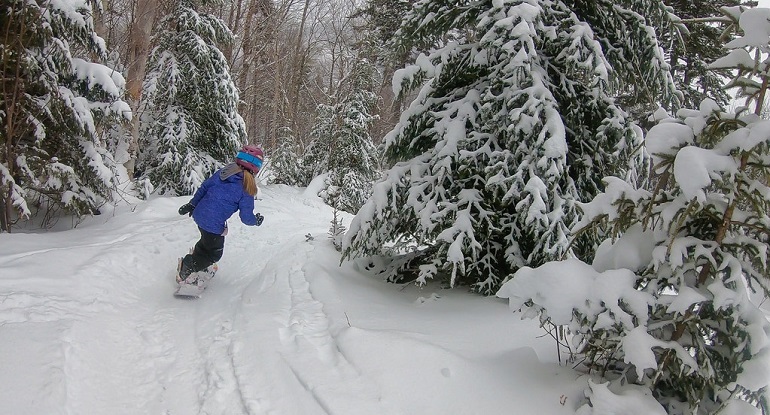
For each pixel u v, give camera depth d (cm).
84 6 708
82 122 704
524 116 448
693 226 275
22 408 258
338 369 321
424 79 536
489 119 485
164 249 608
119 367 336
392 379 304
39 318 356
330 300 452
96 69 738
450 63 521
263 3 2359
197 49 1279
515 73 452
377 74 1661
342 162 1605
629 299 260
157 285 511
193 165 1322
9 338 311
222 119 1395
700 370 250
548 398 286
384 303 468
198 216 488
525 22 448
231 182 499
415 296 508
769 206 243
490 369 314
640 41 488
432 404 284
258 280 537
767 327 247
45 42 669
